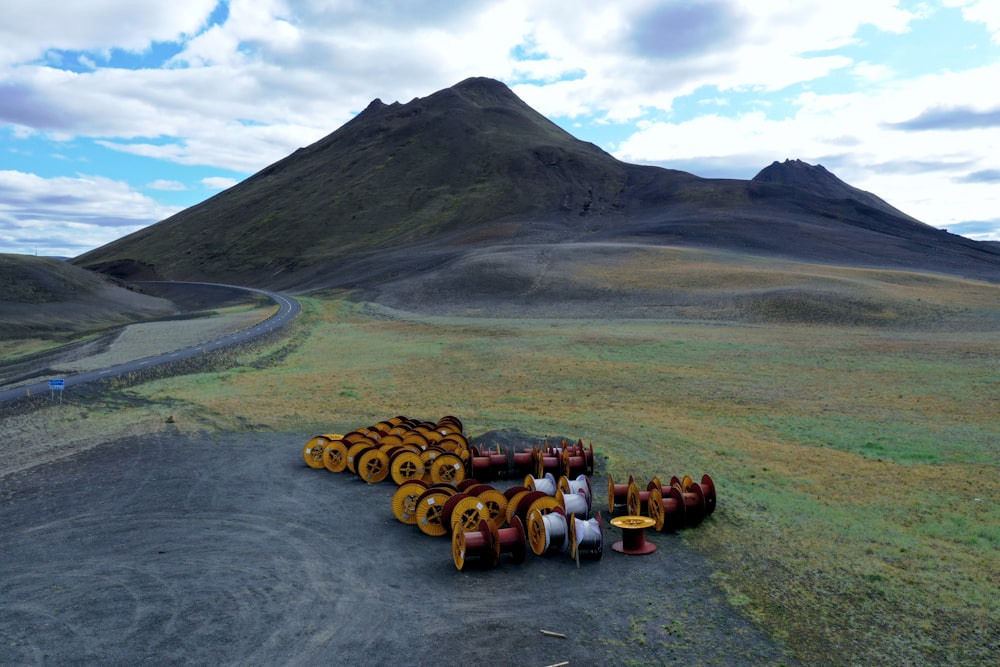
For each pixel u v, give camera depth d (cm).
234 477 2336
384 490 2205
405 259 14150
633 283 9288
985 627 1220
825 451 2495
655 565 1541
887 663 1127
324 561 1609
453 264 11462
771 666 1127
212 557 1634
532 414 3300
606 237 14862
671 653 1174
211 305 11812
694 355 4850
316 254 18262
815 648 1177
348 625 1291
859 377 3950
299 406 3541
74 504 2050
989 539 1634
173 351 5506
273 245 19912
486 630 1267
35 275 11756
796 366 4353
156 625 1295
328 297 10969
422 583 1480
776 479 2158
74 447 2738
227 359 5025
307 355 5472
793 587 1396
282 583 1482
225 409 3431
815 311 6994
